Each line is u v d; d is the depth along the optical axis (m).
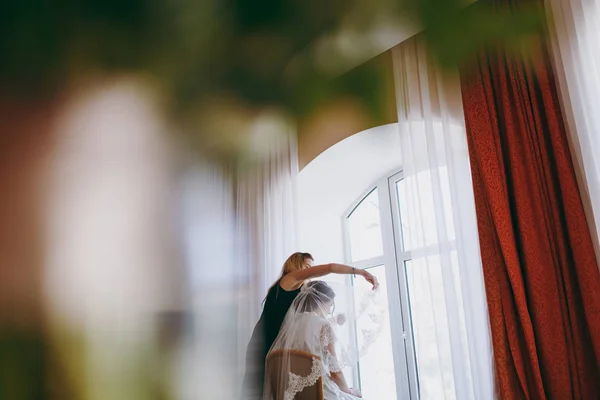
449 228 2.98
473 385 2.70
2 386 0.21
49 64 0.25
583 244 2.47
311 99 0.27
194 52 0.26
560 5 2.57
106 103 0.25
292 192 3.63
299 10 0.26
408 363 3.97
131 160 0.24
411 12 0.26
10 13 0.25
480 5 0.27
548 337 2.51
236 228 0.26
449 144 2.96
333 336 2.54
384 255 4.24
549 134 2.64
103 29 0.26
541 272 2.57
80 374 0.22
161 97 0.26
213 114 0.26
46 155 0.24
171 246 0.24
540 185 2.64
